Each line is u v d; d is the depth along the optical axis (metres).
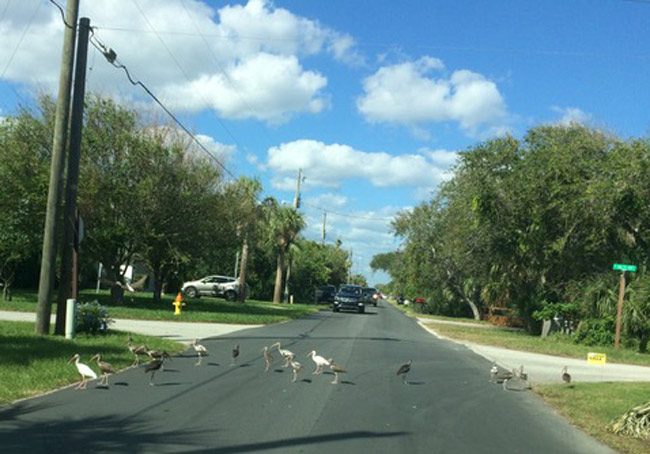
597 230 29.62
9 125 31.17
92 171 31.02
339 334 25.23
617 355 24.14
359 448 7.97
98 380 11.81
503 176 32.62
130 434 8.11
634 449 8.79
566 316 31.34
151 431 8.31
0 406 9.34
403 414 10.28
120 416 9.06
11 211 29.44
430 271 55.50
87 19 17.47
